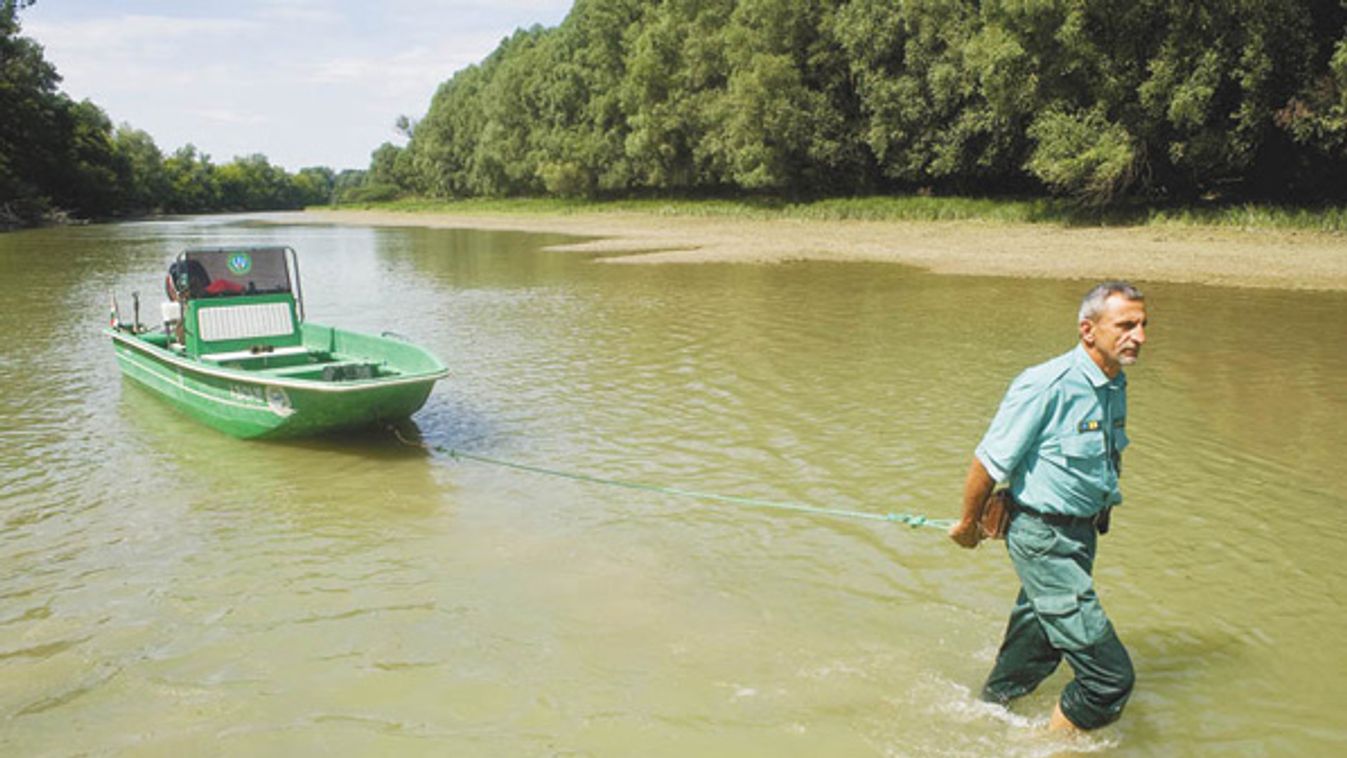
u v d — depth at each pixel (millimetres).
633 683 4895
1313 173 28547
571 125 73625
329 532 7105
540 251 35219
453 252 36500
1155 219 29719
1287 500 7207
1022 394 3859
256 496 7934
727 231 41625
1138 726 4359
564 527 7090
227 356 10406
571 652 5227
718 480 7988
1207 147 27781
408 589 6086
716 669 5012
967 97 38562
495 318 17562
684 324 16172
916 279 21922
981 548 6555
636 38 61688
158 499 7887
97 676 5078
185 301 10336
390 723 4598
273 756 4348
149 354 10758
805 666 5016
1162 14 28938
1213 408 9781
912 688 4758
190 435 9852
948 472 8000
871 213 40781
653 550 6617
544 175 69625
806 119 45219
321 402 8750
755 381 11562
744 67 48281
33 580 6301
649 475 8180
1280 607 5523
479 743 4406
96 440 9672
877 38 40781
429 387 9125
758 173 47156
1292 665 4883
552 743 4391
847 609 5664
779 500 7469
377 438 9578
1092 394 3799
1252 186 30703
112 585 6219
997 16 32219
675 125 55844
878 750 4246
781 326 15594
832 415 9875
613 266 27797
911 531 6836
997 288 19891
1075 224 32188
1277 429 9023
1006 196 40031
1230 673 4812
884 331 14859
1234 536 6559
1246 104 26656
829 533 6824
